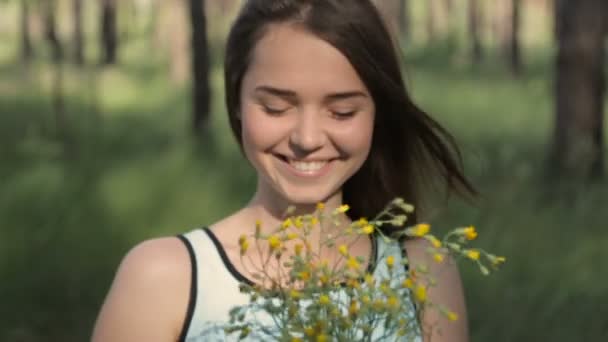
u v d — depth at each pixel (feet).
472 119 46.24
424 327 6.91
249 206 6.88
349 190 7.63
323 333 5.42
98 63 89.81
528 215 21.26
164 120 51.44
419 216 7.83
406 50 100.42
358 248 7.09
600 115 29.58
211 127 40.65
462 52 96.63
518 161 29.58
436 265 7.16
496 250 18.83
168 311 6.37
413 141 7.48
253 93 6.28
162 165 32.04
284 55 6.13
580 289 17.48
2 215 24.41
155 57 105.40
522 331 16.16
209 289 6.41
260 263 6.59
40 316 19.70
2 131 42.91
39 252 21.93
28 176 29.45
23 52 90.48
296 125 6.24
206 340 6.33
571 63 29.60
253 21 6.28
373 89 6.40
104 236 23.48
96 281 21.36
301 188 6.38
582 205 22.82
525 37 123.75
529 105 52.01
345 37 6.15
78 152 36.81
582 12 29.68
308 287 5.59
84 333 19.26
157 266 6.41
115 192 27.50
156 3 101.09
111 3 95.50
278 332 6.30
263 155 6.37
